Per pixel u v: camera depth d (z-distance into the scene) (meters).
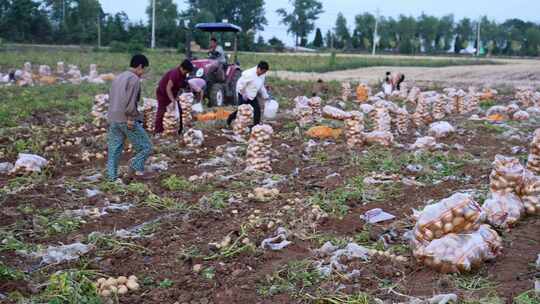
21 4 60.69
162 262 5.80
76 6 73.81
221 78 16.95
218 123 13.41
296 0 108.00
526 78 32.34
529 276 5.22
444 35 94.12
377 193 7.87
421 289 5.05
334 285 5.13
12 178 8.74
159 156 10.22
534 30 88.69
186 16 81.94
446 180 8.62
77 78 27.48
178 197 7.95
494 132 13.24
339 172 9.29
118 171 9.12
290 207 7.32
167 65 35.44
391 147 11.26
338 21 97.81
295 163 10.02
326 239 6.27
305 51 79.88
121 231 6.48
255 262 5.77
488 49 86.06
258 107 12.34
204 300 4.95
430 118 14.62
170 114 11.92
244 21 88.50
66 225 6.68
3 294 4.94
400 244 6.12
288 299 4.96
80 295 4.95
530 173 7.10
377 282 5.21
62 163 9.86
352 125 11.11
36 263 5.69
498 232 6.41
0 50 46.34
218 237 6.42
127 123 8.38
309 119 13.84
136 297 5.06
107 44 65.31
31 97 17.67
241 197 7.86
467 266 5.27
